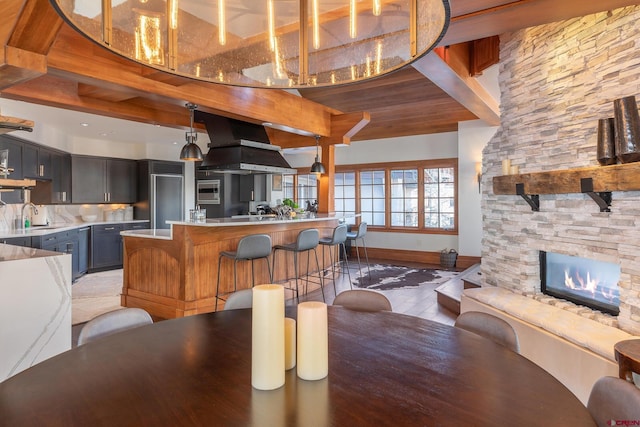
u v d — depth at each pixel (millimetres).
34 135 5531
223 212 8344
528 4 2281
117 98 3938
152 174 7621
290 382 1238
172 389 1187
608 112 2566
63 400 1117
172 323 1842
